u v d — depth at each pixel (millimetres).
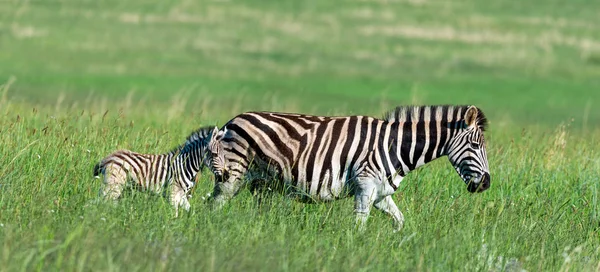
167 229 15648
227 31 98000
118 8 103812
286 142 18250
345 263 14617
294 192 18484
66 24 93750
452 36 100438
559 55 93438
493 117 58969
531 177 23219
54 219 15750
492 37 100375
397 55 90812
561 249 17203
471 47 95750
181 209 17562
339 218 17609
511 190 21781
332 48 92750
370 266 14562
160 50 86938
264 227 16859
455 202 19594
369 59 88375
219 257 14062
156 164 18562
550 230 18578
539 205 20562
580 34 103938
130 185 18516
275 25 102375
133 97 61438
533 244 17188
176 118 31672
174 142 24453
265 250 14586
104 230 15023
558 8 117625
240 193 18969
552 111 65250
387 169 18156
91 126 25016
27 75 68250
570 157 26734
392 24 105375
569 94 74500
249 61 85250
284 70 81438
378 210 18688
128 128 26000
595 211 20547
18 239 14094
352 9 111812
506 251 16797
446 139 18312
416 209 19344
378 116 38750
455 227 17719
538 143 29156
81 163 20312
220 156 18297
